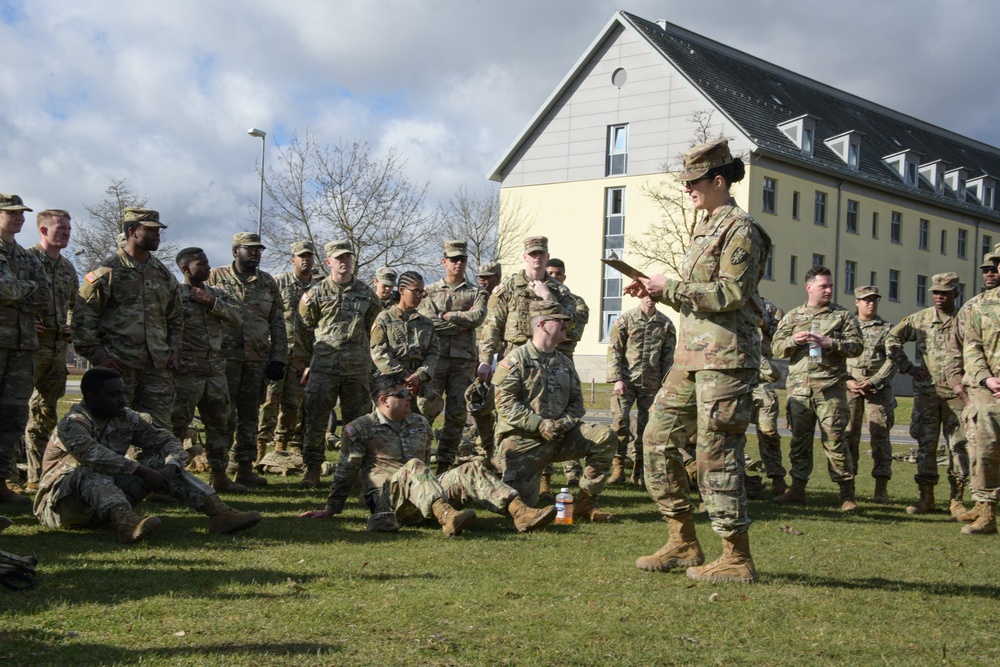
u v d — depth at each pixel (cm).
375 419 747
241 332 934
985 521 755
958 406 881
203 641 385
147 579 493
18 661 354
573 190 4409
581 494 758
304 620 420
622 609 452
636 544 636
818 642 409
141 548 581
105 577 496
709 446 519
